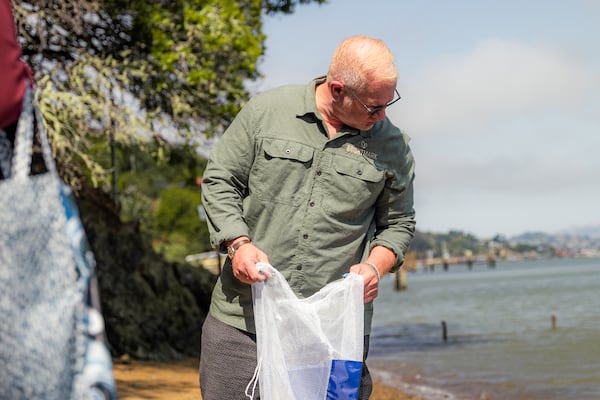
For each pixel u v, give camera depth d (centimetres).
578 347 1881
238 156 327
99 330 185
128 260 1391
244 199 332
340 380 316
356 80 308
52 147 1001
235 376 324
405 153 342
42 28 1029
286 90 334
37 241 183
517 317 3181
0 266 182
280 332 312
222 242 317
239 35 1196
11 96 197
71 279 183
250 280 308
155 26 1162
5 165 199
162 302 1384
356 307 319
